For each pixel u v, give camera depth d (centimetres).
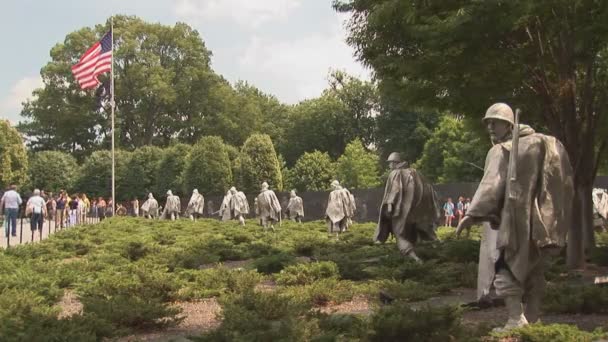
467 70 1401
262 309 879
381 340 676
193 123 8300
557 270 1284
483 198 699
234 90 9069
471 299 1016
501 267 707
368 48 1586
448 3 1378
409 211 1470
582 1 1252
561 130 1485
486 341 693
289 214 4481
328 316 786
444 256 1452
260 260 1434
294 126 8719
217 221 3947
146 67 8031
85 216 4644
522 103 1487
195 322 940
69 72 7981
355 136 8306
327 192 5284
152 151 7181
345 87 8456
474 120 1786
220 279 1237
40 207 2811
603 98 1521
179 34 8288
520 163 692
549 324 738
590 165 1534
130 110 8156
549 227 690
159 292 1101
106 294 1067
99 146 8369
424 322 669
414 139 7625
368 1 1556
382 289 1080
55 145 8544
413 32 1388
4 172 7019
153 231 2875
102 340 804
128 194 7106
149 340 816
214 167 6562
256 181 6638
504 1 1229
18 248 1870
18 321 797
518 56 1406
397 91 1588
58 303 1138
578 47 1328
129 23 8156
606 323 804
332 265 1287
